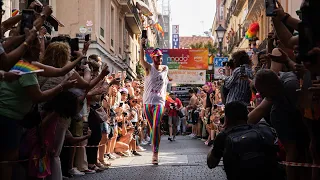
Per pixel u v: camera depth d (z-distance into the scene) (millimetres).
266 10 5238
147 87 11398
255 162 5203
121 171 10305
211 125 17203
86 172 9953
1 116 5691
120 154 13492
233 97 8688
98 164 10516
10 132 5742
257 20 31766
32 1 6715
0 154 5734
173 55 32594
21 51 4945
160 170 10344
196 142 20266
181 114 26391
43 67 6086
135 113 15094
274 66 6738
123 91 14156
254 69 10055
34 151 6039
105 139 10891
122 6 30734
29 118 5898
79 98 7316
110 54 26828
